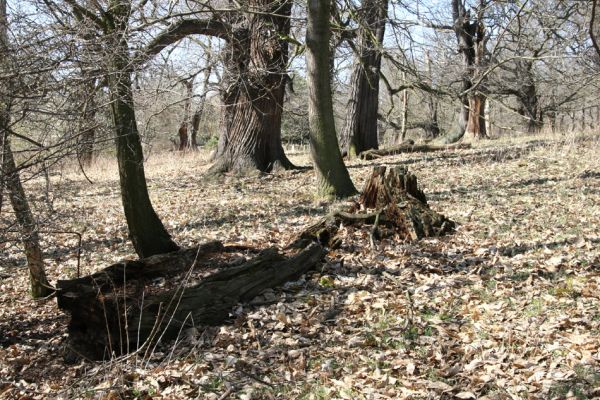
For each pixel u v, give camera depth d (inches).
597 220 369.1
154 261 281.6
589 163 585.6
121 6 313.4
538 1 575.2
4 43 199.9
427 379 199.9
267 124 661.3
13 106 207.5
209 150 1326.3
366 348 227.9
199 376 217.6
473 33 884.6
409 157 757.3
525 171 581.3
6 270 398.0
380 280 295.9
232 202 534.6
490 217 402.6
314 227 357.7
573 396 178.7
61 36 215.0
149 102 356.8
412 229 351.9
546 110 1235.2
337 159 494.3
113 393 207.8
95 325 248.4
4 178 211.5
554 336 217.8
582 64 687.1
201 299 260.7
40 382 239.1
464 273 299.0
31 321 309.4
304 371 215.5
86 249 428.8
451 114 1562.5
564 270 286.4
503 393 184.4
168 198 584.7
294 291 288.0
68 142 220.5
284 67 624.1
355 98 800.9
